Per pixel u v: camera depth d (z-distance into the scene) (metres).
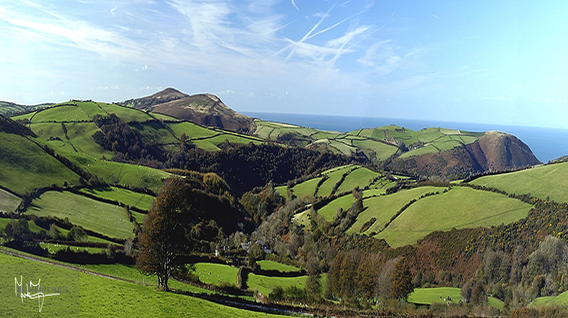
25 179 86.44
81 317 29.06
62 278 37.88
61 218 74.50
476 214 90.75
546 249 69.31
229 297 51.06
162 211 43.22
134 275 55.88
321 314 50.66
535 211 82.44
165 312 33.59
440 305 61.50
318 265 83.62
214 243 92.69
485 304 62.62
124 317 30.62
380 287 62.12
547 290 63.88
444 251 84.94
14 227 61.25
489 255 75.06
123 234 78.88
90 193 94.88
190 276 59.50
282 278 73.31
